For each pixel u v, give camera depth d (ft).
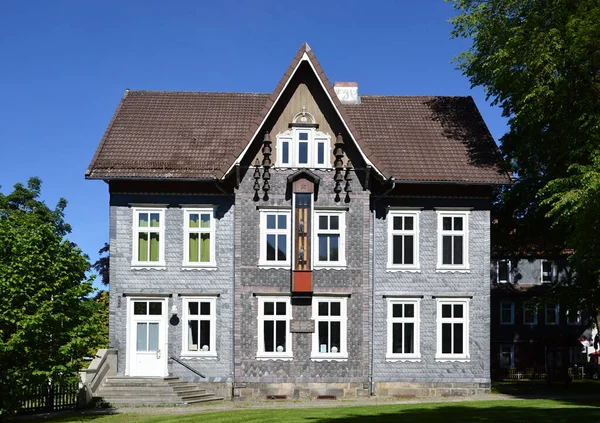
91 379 96.94
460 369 107.24
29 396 87.10
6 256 81.66
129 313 106.01
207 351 105.70
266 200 105.81
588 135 100.48
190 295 106.32
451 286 108.37
